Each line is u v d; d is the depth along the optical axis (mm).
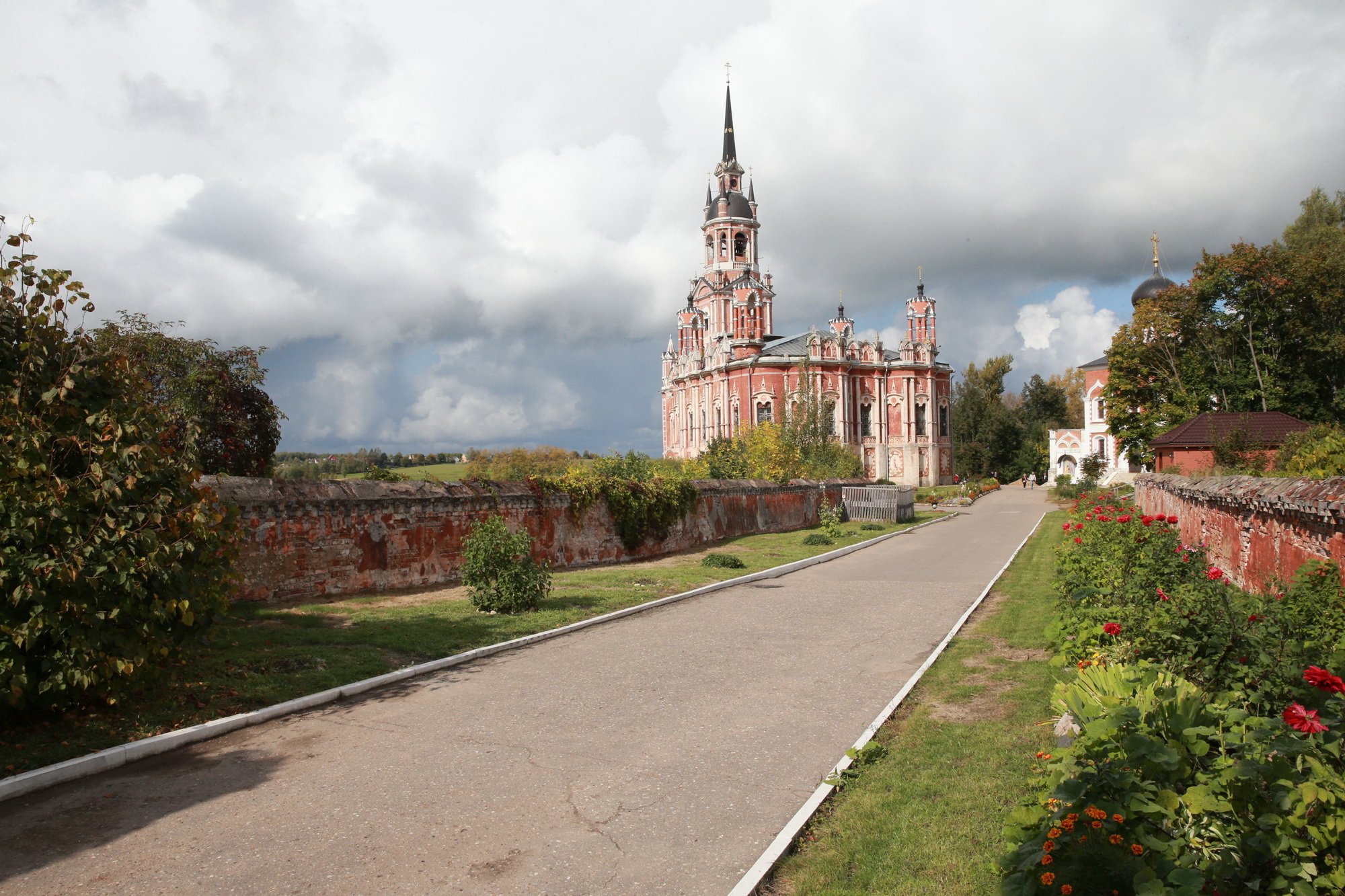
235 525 9508
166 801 6324
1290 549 10914
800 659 11266
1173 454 34156
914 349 85500
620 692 9523
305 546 14305
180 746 7535
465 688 9609
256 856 5414
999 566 22422
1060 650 9898
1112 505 16781
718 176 97562
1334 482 9711
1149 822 4027
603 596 16016
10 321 8188
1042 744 7203
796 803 6348
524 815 6086
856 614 14844
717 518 29250
